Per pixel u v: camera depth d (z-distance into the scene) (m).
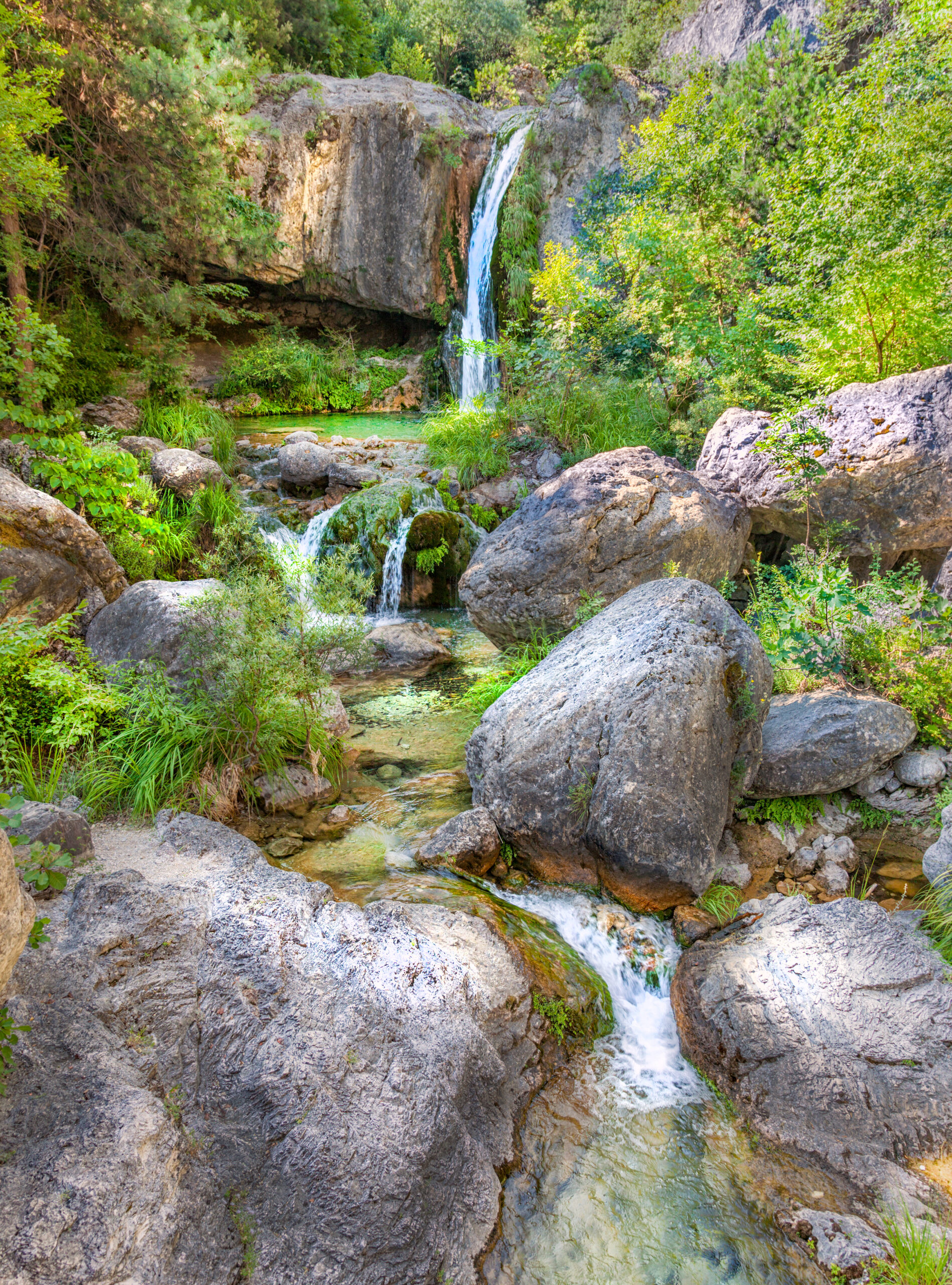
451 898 4.22
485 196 18.12
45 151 12.33
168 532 7.97
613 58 26.09
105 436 8.24
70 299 14.22
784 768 5.02
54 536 6.13
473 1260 2.73
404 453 12.19
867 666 5.62
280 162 17.03
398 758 6.14
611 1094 3.51
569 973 3.95
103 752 4.99
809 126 10.75
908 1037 3.39
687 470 7.83
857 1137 3.19
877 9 11.95
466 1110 3.08
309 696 5.67
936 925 3.98
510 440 11.51
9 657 4.85
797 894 4.36
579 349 11.29
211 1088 2.78
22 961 2.91
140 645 5.75
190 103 12.55
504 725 5.15
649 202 11.11
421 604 10.09
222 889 3.59
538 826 4.67
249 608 5.37
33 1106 2.40
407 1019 3.14
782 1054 3.46
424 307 18.78
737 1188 3.07
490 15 28.47
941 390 6.23
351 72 22.45
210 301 14.45
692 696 4.50
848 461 6.47
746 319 9.34
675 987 3.97
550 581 6.97
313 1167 2.60
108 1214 2.17
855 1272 2.68
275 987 3.09
